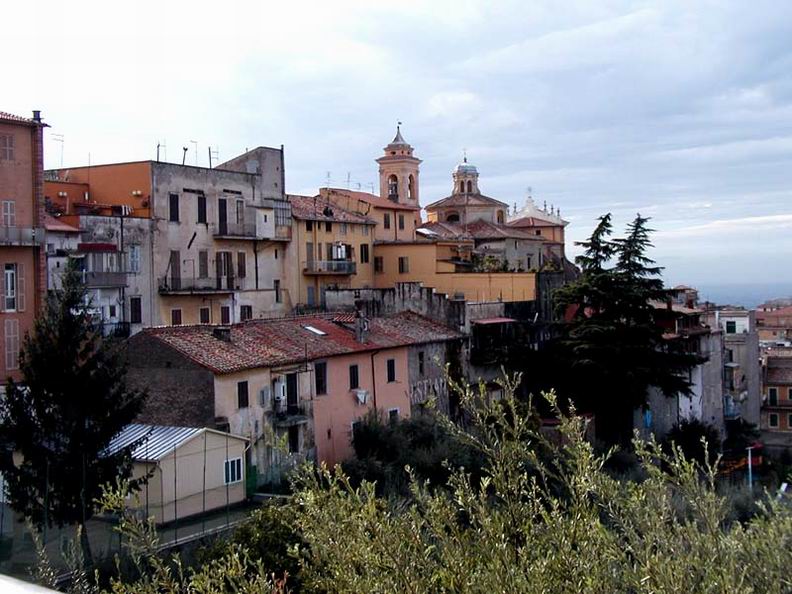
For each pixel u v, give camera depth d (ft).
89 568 69.92
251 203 191.21
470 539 27.43
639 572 22.17
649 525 23.65
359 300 171.53
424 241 225.56
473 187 309.63
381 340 141.28
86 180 172.96
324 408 126.93
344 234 219.82
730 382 230.68
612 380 154.30
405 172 298.76
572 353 158.10
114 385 97.86
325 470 30.40
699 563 22.39
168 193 170.50
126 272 154.20
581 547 23.59
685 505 28.32
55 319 93.61
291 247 203.31
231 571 26.94
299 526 33.17
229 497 102.73
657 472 26.30
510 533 25.75
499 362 162.61
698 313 209.77
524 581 22.57
